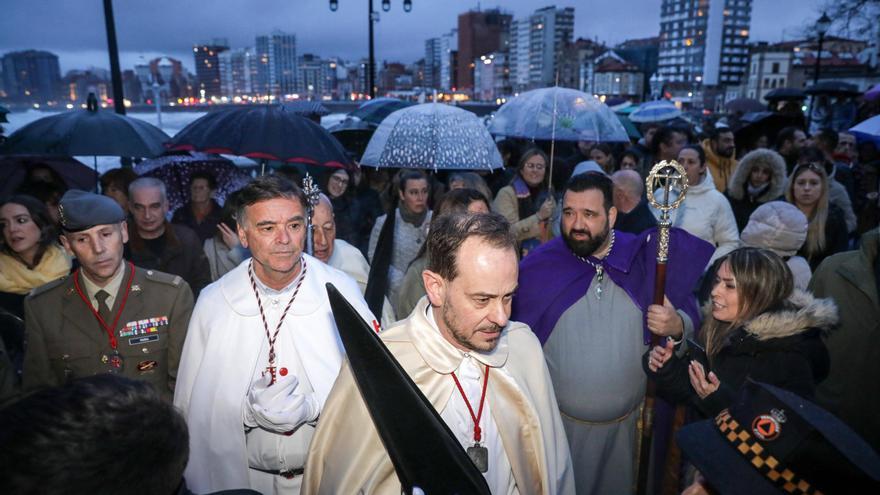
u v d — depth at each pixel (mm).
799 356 2143
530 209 5363
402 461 1416
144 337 2412
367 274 3438
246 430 2223
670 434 2721
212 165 5719
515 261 1484
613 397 2586
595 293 2664
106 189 4840
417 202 3988
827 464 1039
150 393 884
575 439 2662
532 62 170000
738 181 5227
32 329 2330
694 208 4512
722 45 154375
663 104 13367
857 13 21609
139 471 791
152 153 4984
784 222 3287
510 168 7594
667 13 164375
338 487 1624
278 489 2242
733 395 2105
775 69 90938
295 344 2229
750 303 2229
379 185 6965
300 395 1992
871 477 989
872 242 2982
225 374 2176
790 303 2193
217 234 3951
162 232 3764
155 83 12641
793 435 1089
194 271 3797
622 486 2715
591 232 2547
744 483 1128
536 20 166125
